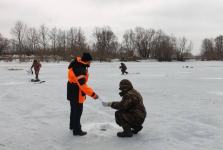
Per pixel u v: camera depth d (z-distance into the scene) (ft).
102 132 13.93
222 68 105.81
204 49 353.31
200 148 11.48
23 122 16.28
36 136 13.14
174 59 285.84
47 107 21.67
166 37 281.13
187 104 23.38
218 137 13.19
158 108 21.36
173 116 18.24
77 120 13.11
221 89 35.19
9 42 246.47
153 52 285.02
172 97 27.89
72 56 208.33
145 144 11.93
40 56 196.13
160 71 85.05
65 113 19.21
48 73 73.05
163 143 12.11
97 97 12.67
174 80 50.24
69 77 12.92
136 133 13.66
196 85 40.75
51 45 258.37
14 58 196.24
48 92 31.86
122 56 264.52
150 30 294.25
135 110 12.57
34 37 257.75
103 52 227.40
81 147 11.44
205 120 16.98
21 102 24.27
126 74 70.28
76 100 12.91
